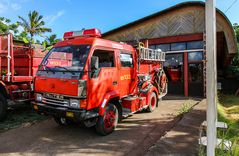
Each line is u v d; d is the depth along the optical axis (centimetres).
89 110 564
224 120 712
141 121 778
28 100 834
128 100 722
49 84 594
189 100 1240
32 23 3888
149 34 1565
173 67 1486
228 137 493
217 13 1295
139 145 553
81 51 598
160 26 1526
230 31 1247
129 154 499
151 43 1553
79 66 570
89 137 615
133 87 768
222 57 1738
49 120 789
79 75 547
